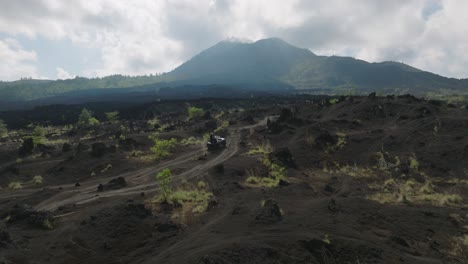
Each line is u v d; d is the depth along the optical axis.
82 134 102.94
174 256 19.58
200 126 91.69
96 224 25.45
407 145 54.75
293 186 39.62
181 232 24.52
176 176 47.41
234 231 23.05
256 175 46.50
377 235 23.77
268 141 69.38
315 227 23.50
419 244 23.20
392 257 20.02
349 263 19.00
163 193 34.59
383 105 77.75
